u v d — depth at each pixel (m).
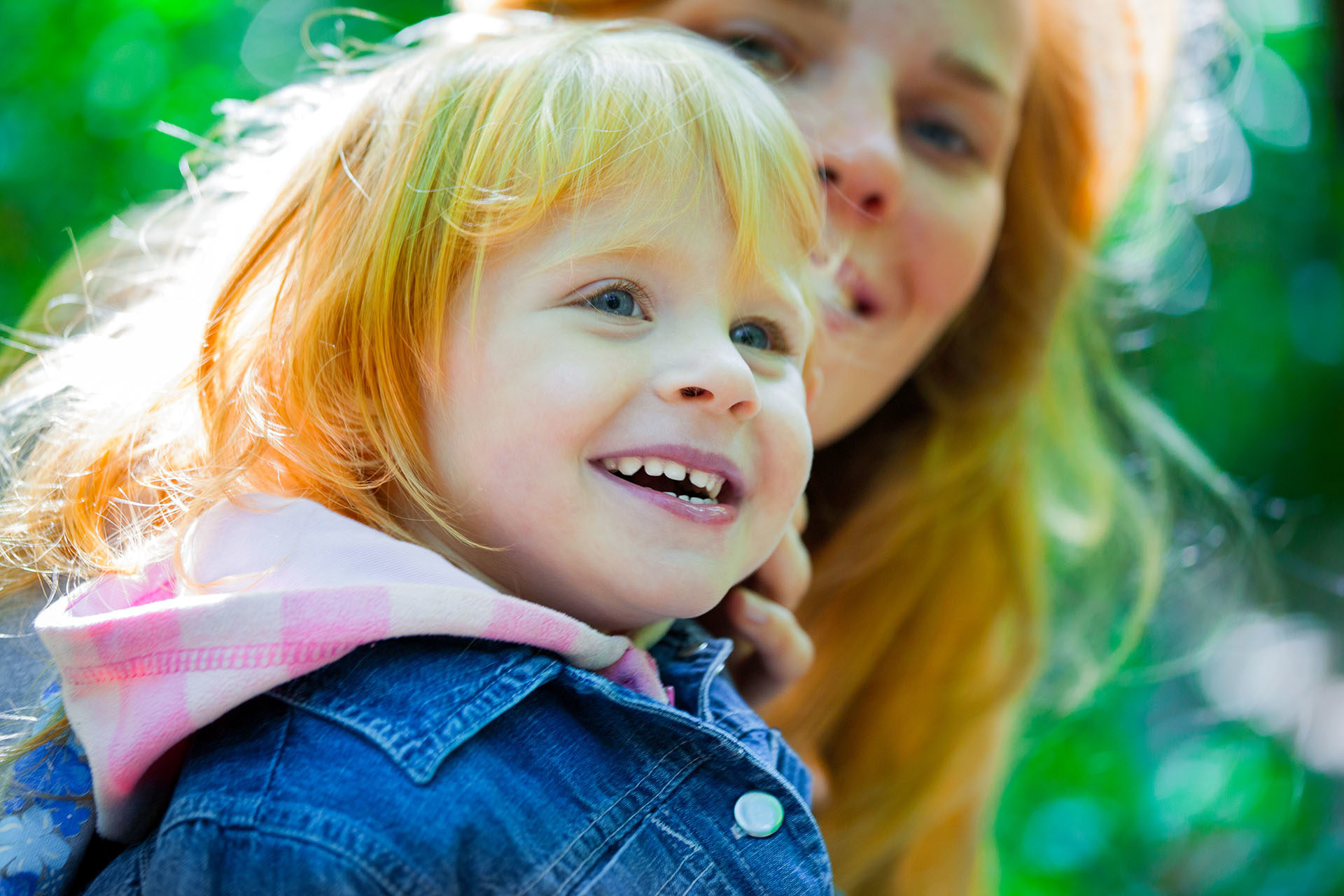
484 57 1.17
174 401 1.12
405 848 0.84
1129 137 2.13
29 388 1.33
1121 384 2.43
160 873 0.84
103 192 2.22
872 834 1.94
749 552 1.08
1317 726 3.03
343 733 0.89
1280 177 3.56
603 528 0.99
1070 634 2.46
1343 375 3.61
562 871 0.91
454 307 1.02
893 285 1.59
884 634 1.99
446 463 1.02
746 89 1.17
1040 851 2.62
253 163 1.43
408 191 1.05
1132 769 2.80
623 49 1.17
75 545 1.07
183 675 0.89
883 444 2.03
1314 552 3.65
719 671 1.22
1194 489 2.69
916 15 1.53
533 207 1.00
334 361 1.05
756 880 0.99
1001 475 2.08
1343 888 2.45
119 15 2.32
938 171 1.63
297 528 0.98
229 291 1.11
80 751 1.00
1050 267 2.07
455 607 0.94
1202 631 2.88
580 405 0.97
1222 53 2.53
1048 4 1.92
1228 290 3.60
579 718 1.00
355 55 1.74
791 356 1.13
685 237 1.03
